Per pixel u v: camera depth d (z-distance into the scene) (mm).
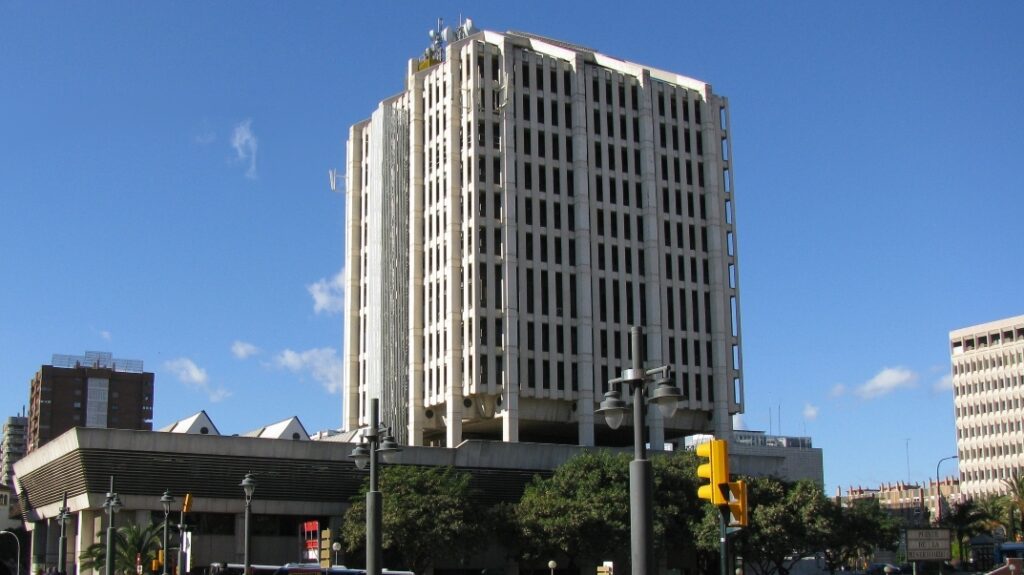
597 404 119750
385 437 42875
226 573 71812
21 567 159375
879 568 136625
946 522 137875
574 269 122750
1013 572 62125
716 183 133375
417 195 126750
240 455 95438
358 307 137250
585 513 95188
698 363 127250
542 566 103125
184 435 93188
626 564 102188
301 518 101500
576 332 121312
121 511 94125
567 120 126375
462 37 139875
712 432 128375
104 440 90375
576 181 124250
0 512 165000
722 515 25828
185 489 95125
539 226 121875
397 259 125875
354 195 140500
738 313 132000
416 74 130000
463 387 117062
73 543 104938
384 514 91125
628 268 125562
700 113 135000
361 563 98250
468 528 93875
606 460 102375
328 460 98625
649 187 128000
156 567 74688
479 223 119625
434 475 96375
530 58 125562
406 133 129500
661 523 98375
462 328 118562
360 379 133875
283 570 61188
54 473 101000
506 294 117812
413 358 122562
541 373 118125
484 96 123500
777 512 99438
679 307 127188
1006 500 153875
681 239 129750
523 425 122812
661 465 102625
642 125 129750
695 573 115375
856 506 111188
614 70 132250
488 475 107250
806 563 144625
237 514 98375
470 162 121250
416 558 93438
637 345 26797
